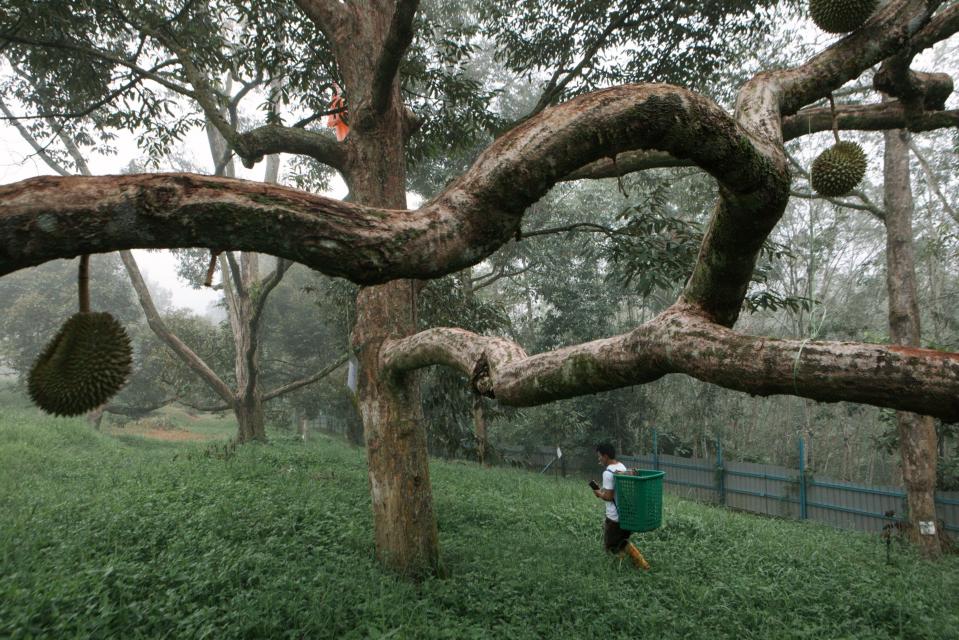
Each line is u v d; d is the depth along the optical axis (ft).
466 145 33.65
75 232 2.60
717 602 18.80
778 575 22.39
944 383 3.53
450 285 36.06
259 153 22.79
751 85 6.92
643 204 27.94
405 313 20.97
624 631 15.97
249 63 37.24
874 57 7.24
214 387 55.62
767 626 17.07
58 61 31.96
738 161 4.41
